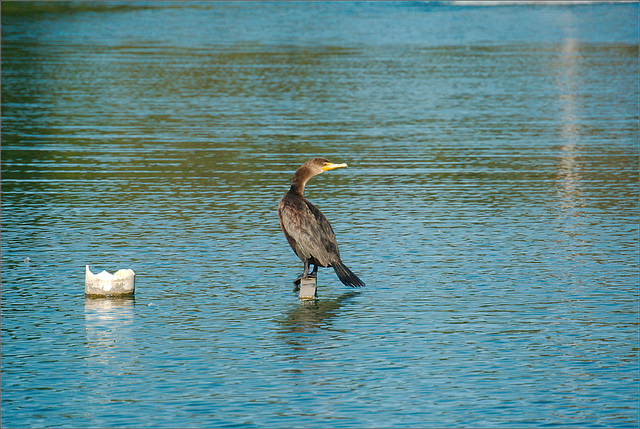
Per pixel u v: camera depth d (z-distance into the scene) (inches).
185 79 1553.9
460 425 318.3
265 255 567.5
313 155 939.3
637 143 1017.5
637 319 436.8
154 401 338.3
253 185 796.0
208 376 363.3
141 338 409.4
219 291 488.7
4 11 2933.1
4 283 502.0
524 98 1378.0
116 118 1167.0
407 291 488.7
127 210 695.7
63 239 604.7
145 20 2780.5
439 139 1042.1
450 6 3260.3
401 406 334.0
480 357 385.1
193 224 651.5
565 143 1018.1
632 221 664.4
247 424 318.7
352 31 2491.4
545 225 651.5
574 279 510.3
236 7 3267.7
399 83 1533.0
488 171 864.3
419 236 616.7
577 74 1667.1
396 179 825.5
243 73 1636.3
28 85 1455.5
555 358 383.2
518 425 318.7
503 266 539.8
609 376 362.9
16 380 358.0
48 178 819.4
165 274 522.9
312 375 364.5
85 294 480.4
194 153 945.5
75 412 328.5
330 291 491.5
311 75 1620.3
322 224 486.9
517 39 2333.9
